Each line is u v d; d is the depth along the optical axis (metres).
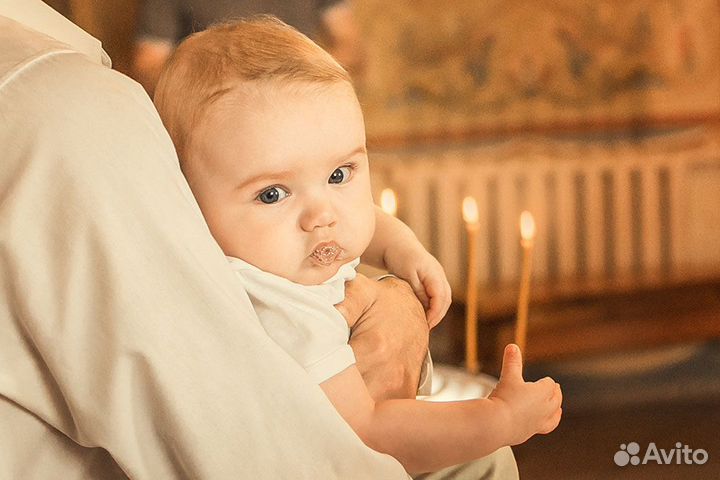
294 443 0.93
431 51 4.78
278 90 1.08
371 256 1.46
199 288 0.90
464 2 4.78
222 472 0.91
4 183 0.87
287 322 1.07
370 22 4.69
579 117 4.92
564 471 4.02
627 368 4.85
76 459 0.94
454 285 4.71
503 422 1.10
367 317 1.24
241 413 0.91
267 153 1.07
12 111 0.88
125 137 0.90
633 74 4.94
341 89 1.12
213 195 1.10
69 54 0.94
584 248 4.90
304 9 3.88
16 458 0.92
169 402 0.89
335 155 1.10
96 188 0.87
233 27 1.17
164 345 0.88
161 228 0.89
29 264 0.86
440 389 1.63
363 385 1.10
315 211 1.10
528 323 4.42
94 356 0.87
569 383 4.80
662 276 4.80
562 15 4.86
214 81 1.09
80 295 0.87
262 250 1.09
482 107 4.85
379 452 1.06
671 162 4.90
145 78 3.80
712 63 4.98
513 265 4.78
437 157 4.83
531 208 4.80
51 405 0.90
